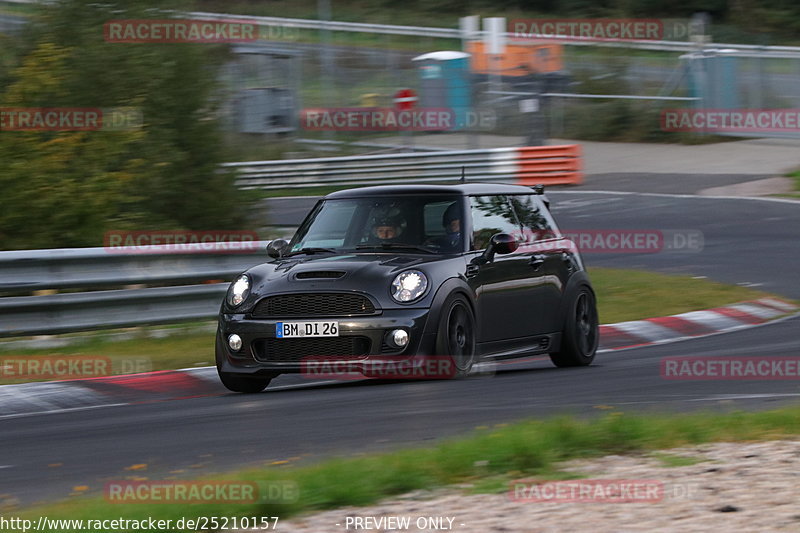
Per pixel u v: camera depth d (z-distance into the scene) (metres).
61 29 52.78
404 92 110.25
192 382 33.00
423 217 31.70
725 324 45.06
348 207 32.59
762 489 16.28
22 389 30.77
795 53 116.88
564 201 86.19
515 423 21.67
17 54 53.25
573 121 124.56
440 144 115.50
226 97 57.28
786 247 64.38
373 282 28.95
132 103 52.03
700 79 118.19
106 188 47.94
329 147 111.31
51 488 18.77
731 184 90.38
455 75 117.62
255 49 113.44
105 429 24.95
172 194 53.28
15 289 37.53
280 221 76.25
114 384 32.09
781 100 116.06
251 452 21.03
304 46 149.75
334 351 28.70
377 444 21.17
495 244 31.44
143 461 20.73
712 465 18.00
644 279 54.72
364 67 141.00
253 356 29.36
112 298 39.66
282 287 29.30
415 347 28.67
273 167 94.88
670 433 20.28
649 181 94.62
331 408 26.08
